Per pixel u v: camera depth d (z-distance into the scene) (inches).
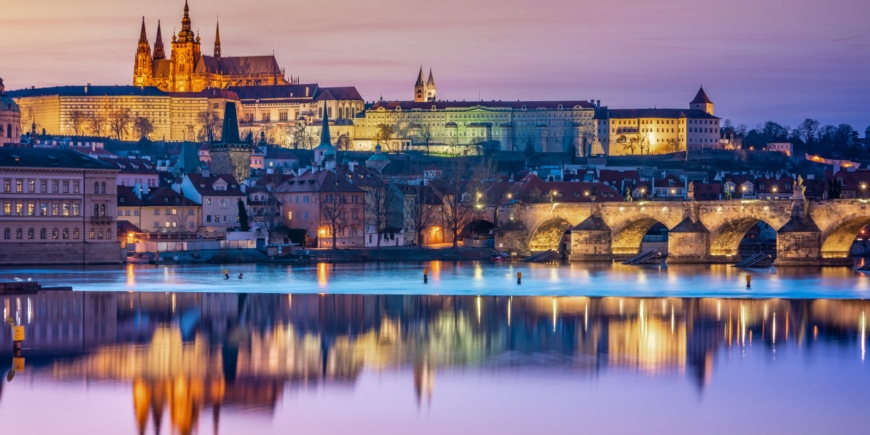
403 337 6087.6
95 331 6190.9
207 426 4239.7
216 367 5206.7
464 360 5423.2
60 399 4584.2
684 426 4288.9
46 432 4143.7
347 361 5374.0
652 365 5315.0
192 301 7667.3
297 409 4485.7
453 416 4399.6
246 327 6397.6
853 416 4426.7
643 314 7042.3
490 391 4785.9
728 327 6476.4
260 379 4970.5
